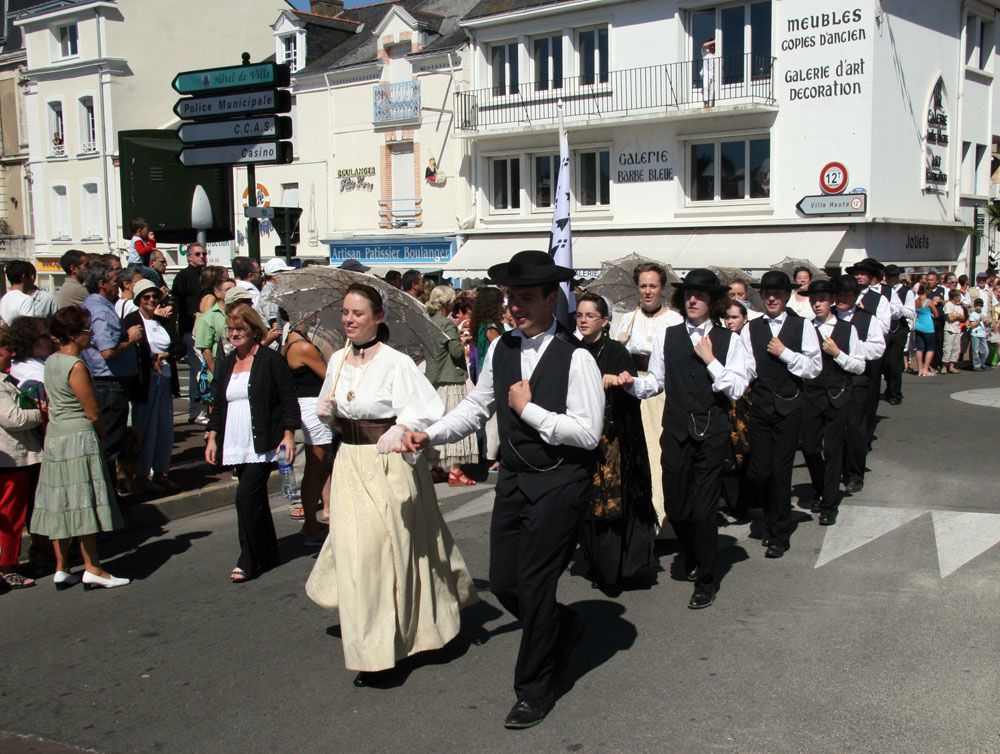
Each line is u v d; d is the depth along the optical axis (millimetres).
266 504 6836
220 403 6750
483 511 8586
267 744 4328
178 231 13375
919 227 25750
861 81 23078
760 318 7027
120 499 8633
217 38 39281
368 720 4523
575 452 4410
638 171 26500
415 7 33875
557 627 4473
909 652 5094
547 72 27781
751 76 24484
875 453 10688
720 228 25297
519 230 28672
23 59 39375
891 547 7047
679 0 24984
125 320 8258
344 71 31375
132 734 4484
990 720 4309
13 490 6691
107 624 5949
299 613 6039
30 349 6945
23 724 4629
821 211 23812
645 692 4711
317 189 32844
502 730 4371
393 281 10750
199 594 6461
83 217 38219
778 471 6812
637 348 7492
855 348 7598
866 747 4090
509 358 4504
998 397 15070
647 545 6113
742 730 4281
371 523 4785
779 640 5320
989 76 28453
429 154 29984
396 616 4812
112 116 36875
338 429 5043
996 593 5996
